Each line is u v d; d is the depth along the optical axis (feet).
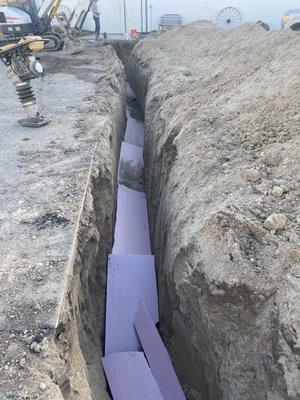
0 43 26.20
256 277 12.41
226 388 13.15
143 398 16.30
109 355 17.88
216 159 18.71
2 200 18.11
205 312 13.88
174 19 70.49
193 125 22.95
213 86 28.22
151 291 21.53
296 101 19.38
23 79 24.81
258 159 17.58
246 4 69.36
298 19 54.39
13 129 26.09
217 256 13.57
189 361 16.10
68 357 11.94
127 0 71.00
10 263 14.25
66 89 34.86
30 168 20.84
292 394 10.59
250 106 21.89
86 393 12.05
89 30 72.84
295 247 12.60
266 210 14.42
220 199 15.99
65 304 12.91
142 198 30.66
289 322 11.16
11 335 11.47
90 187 19.62
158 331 19.65
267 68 24.31
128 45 61.67
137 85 51.26
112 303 20.86
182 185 19.57
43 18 39.93
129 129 41.14
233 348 13.08
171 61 41.37
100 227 21.03
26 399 9.80
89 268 17.87
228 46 35.68
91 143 23.63
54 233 15.80
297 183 15.28
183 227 16.93
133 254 23.32
